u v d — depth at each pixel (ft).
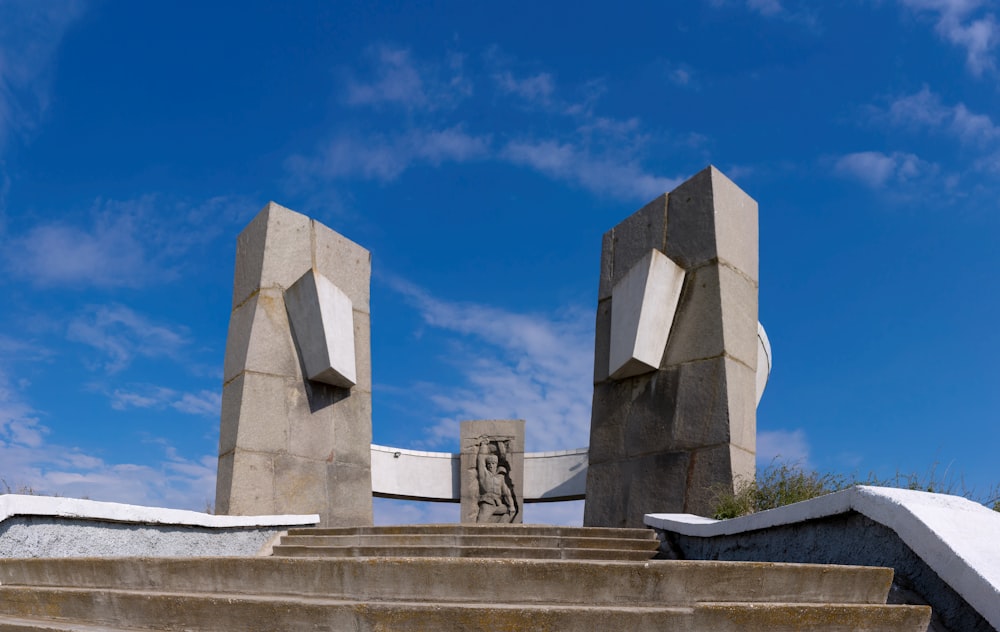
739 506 21.98
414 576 13.00
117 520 20.74
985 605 11.30
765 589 12.85
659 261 28.48
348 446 32.81
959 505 14.17
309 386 31.96
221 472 30.09
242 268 33.17
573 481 53.67
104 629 13.19
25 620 14.29
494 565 12.86
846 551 14.88
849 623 11.70
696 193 29.37
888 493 13.84
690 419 27.22
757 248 30.14
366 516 32.68
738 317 28.07
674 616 11.46
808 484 21.13
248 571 14.24
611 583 12.78
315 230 33.78
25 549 18.75
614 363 29.32
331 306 31.68
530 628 11.29
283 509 29.91
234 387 30.81
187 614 12.98
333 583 13.43
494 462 54.70
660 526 22.31
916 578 13.07
